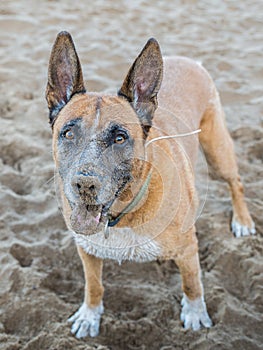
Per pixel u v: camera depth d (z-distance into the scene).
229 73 2.11
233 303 1.23
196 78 1.31
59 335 1.18
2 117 1.83
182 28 2.49
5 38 2.32
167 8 2.71
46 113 1.83
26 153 1.67
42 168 1.60
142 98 0.98
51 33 2.38
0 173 1.58
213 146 1.36
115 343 1.17
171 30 2.47
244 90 2.00
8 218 1.44
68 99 1.01
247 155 1.67
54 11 2.59
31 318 1.22
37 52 2.21
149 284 1.29
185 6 2.74
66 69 1.00
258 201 1.50
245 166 1.62
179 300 1.25
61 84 1.01
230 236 1.40
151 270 1.33
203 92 1.32
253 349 1.15
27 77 2.03
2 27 2.40
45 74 2.05
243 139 1.74
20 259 1.36
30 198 1.51
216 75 2.10
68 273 1.33
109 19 2.55
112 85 1.99
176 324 1.20
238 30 2.48
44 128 1.76
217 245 1.37
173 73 1.28
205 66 2.16
